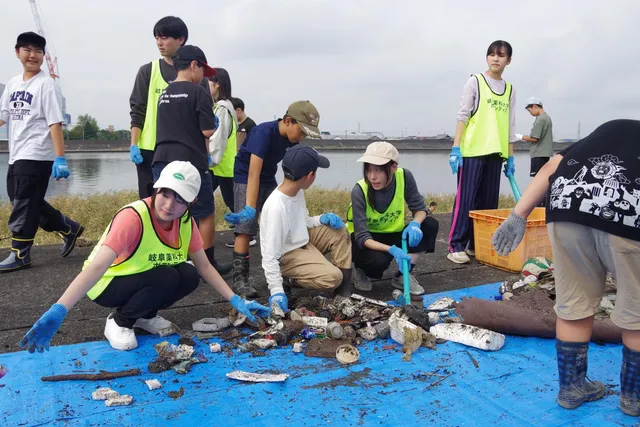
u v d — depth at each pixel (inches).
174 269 123.3
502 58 200.2
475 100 200.5
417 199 166.1
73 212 326.6
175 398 101.5
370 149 155.4
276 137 162.2
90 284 105.1
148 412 96.5
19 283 180.5
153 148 183.0
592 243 91.9
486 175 210.2
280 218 141.5
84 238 260.5
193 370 113.7
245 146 163.5
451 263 208.7
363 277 173.3
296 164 140.8
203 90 162.9
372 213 163.8
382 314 141.6
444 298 153.5
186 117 160.9
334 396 102.5
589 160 92.2
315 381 108.7
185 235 123.9
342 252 154.2
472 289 172.4
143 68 183.5
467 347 125.9
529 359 119.5
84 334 135.2
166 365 113.9
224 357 120.2
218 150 213.8
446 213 362.3
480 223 203.3
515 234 104.5
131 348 123.3
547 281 163.6
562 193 92.9
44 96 187.8
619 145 91.0
